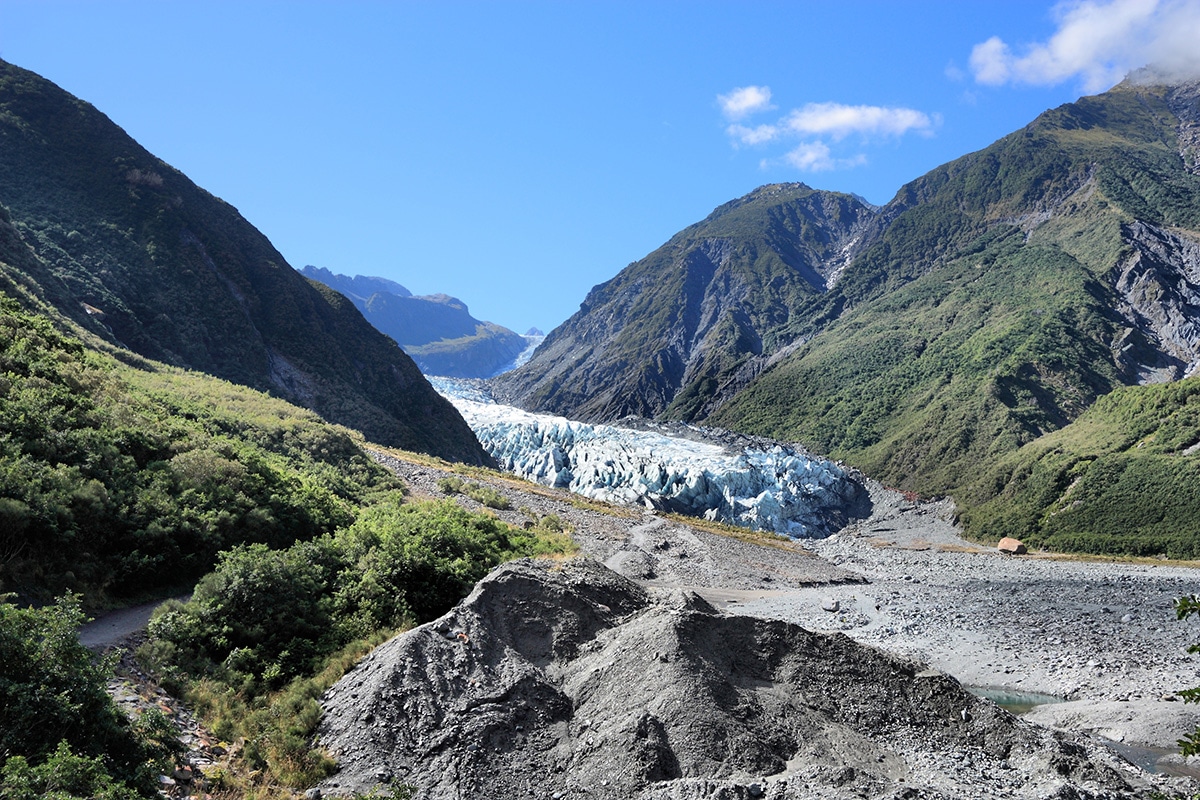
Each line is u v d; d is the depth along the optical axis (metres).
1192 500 102.38
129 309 87.12
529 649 21.12
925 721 19.75
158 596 25.30
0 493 23.00
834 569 70.69
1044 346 183.62
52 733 13.41
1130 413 129.38
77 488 25.19
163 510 27.66
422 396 121.06
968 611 48.53
